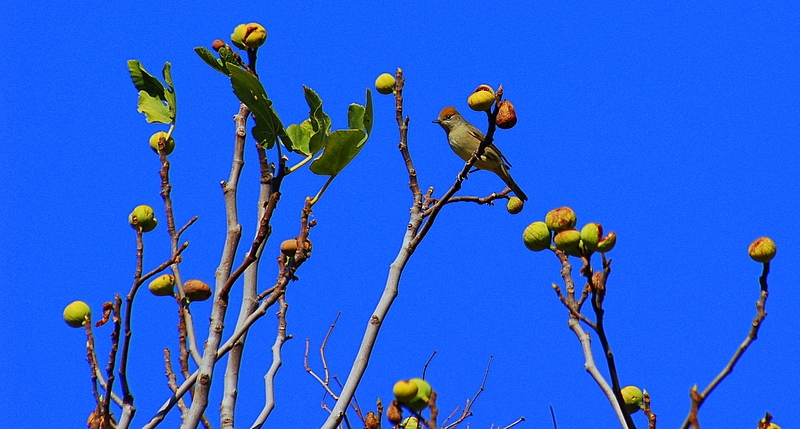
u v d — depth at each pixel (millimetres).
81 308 9836
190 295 10875
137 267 9688
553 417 10781
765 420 9047
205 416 10938
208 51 11227
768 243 8211
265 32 11320
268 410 11203
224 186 11406
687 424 7902
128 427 9445
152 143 11516
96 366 9648
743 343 8000
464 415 13102
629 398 9422
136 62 11617
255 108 10453
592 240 8367
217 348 9828
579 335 9945
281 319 12219
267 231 10055
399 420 8062
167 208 10977
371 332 10969
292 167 10672
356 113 11508
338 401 10539
